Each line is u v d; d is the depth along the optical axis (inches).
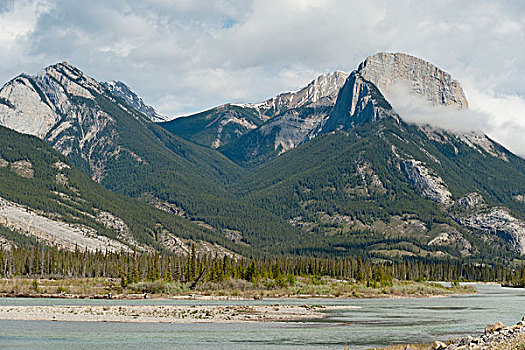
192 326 4845.0
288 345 3988.7
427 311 6614.2
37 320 4990.2
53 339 4099.4
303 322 5260.8
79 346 3858.3
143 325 4840.1
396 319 5649.6
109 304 6663.4
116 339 4143.7
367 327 4977.9
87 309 5753.0
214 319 5275.6
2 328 4554.6
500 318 5807.1
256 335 4414.4
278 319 5413.4
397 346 3688.5
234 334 4448.8
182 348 3836.1
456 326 5098.4
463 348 2940.5
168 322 5039.4
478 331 4771.2
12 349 3735.2
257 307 6407.5
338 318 5669.3
